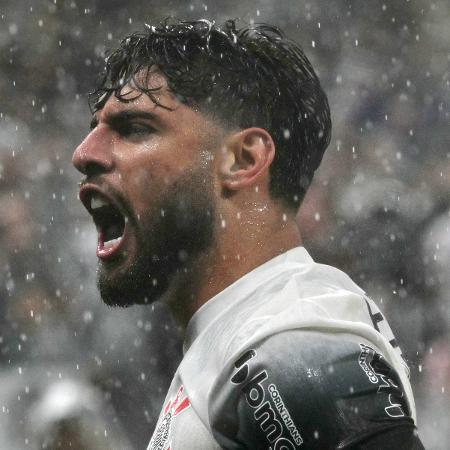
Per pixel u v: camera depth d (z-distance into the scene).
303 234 25.52
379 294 23.64
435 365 22.47
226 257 6.45
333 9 37.88
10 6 36.66
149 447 6.27
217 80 6.51
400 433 5.50
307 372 5.59
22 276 26.70
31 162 31.67
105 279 6.51
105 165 6.42
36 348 24.39
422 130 33.81
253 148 6.51
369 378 5.62
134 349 22.70
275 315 5.96
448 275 23.31
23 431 19.11
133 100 6.43
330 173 28.97
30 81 35.81
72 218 29.11
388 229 24.52
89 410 13.87
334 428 5.48
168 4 37.62
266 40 6.81
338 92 35.56
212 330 6.25
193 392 6.00
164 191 6.37
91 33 37.00
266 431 5.58
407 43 37.41
